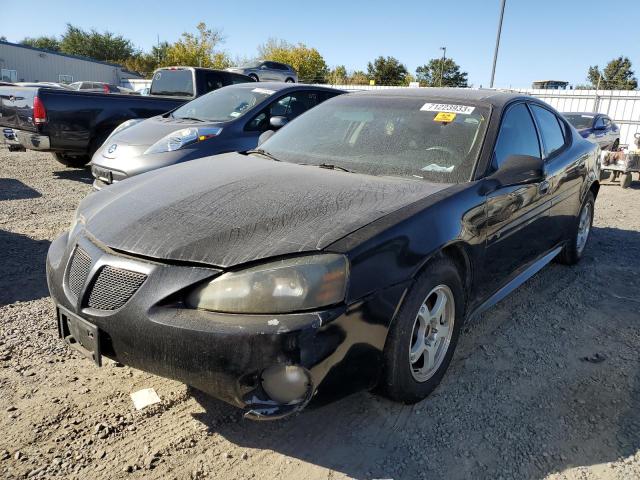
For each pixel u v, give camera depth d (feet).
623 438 8.16
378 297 7.08
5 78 135.13
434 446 7.78
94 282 7.35
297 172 9.75
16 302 12.01
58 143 25.73
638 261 17.42
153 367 6.87
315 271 6.56
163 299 6.73
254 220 7.55
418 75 201.16
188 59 156.66
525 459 7.60
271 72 74.79
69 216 19.70
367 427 8.14
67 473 6.92
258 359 6.32
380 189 8.82
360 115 11.87
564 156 13.96
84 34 214.28
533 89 75.92
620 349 11.12
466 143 10.29
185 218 7.75
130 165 18.58
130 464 7.13
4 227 17.83
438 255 8.32
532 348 10.98
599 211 26.05
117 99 27.20
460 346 10.94
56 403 8.36
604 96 69.97
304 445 7.70
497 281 10.71
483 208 9.29
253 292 6.52
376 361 7.32
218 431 7.93
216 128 20.10
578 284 14.99
